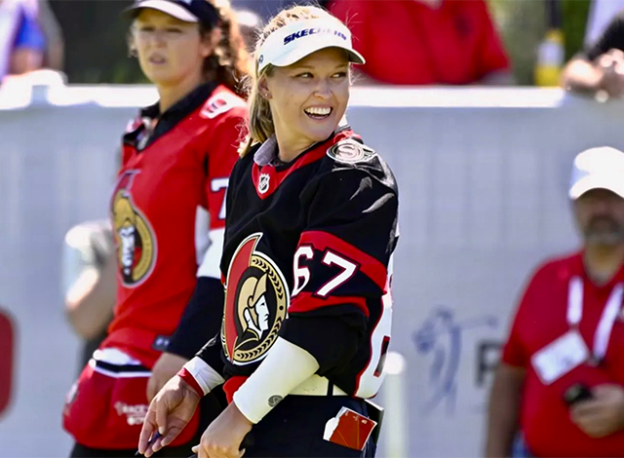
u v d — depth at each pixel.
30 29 22.28
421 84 21.00
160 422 10.62
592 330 15.96
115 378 13.15
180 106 13.17
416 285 19.22
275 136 10.45
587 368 15.91
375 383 10.09
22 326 19.23
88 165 19.25
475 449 19.14
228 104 13.08
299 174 9.95
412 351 19.20
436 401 19.17
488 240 19.23
